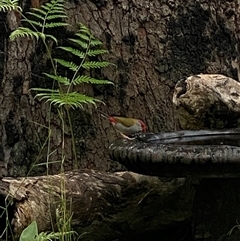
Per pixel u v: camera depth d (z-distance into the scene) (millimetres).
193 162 2074
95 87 3105
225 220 2598
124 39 3170
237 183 2562
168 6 3254
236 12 3418
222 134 2590
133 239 2910
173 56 3260
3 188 2250
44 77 3051
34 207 2273
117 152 2270
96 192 2557
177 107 2740
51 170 3062
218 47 3369
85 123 3096
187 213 2824
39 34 2242
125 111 3168
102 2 3131
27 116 3053
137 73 3199
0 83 3041
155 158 2119
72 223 2477
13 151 3053
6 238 2148
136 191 2666
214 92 2633
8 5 2297
